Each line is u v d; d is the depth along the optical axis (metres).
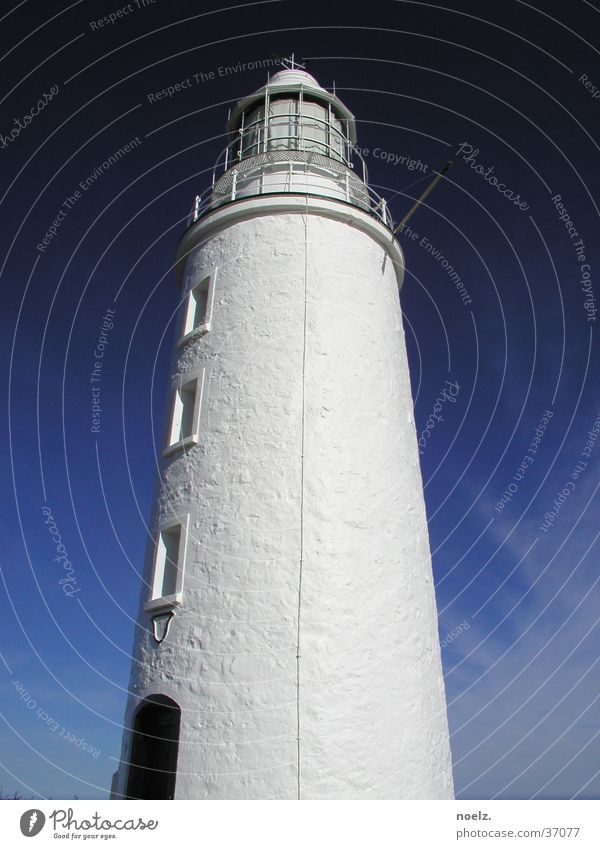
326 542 12.24
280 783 10.46
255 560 12.12
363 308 15.16
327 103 20.12
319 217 15.98
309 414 13.31
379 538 12.84
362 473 13.21
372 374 14.44
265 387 13.66
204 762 10.86
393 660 11.95
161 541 13.37
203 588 12.25
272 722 10.87
